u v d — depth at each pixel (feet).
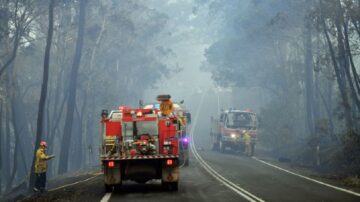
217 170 104.32
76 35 223.10
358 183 75.77
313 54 194.39
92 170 140.46
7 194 146.20
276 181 81.20
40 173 76.64
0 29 166.71
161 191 68.23
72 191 73.05
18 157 203.10
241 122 167.73
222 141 169.58
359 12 128.77
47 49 151.74
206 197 61.05
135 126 71.31
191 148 211.00
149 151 68.59
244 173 97.09
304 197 60.39
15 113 195.62
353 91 131.13
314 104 192.13
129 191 69.31
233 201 57.11
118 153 68.85
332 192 65.72
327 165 123.54
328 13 132.57
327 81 195.52
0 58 176.86
